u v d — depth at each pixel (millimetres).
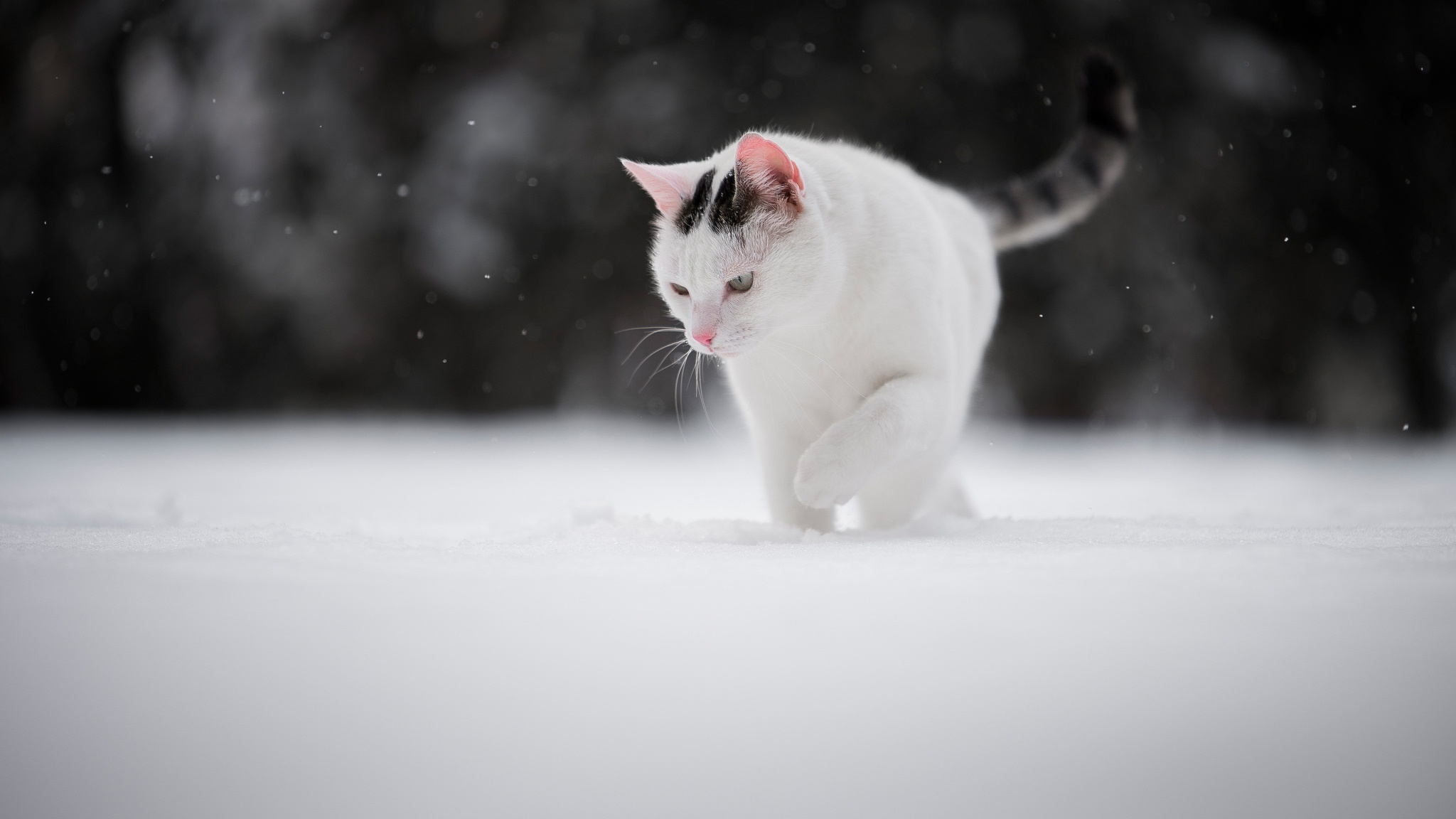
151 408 20188
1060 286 17750
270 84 18141
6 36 18594
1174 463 10812
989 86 17328
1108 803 1748
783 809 1797
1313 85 18094
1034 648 1895
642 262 17859
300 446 12508
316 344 19469
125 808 1805
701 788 1819
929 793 1787
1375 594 2105
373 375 19562
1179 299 17875
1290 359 18844
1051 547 2939
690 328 3922
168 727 1842
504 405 19125
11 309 19219
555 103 18016
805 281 3814
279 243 18781
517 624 2025
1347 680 1809
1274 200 18328
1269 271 18484
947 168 17141
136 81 18297
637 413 18062
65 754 1827
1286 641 1878
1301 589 2160
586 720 1852
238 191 18406
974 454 12312
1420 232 18484
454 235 18281
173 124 18219
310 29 18062
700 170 4180
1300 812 1720
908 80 17062
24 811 1800
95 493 6281
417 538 3660
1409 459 11117
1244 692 1808
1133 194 17375
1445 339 19344
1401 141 18422
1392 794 1729
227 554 2627
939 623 1998
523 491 7367
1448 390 19078
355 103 18484
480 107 18172
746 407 4293
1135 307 17859
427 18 18453
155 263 19141
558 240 18375
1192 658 1854
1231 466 10227
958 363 4379
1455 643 1854
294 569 2430
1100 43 17328
